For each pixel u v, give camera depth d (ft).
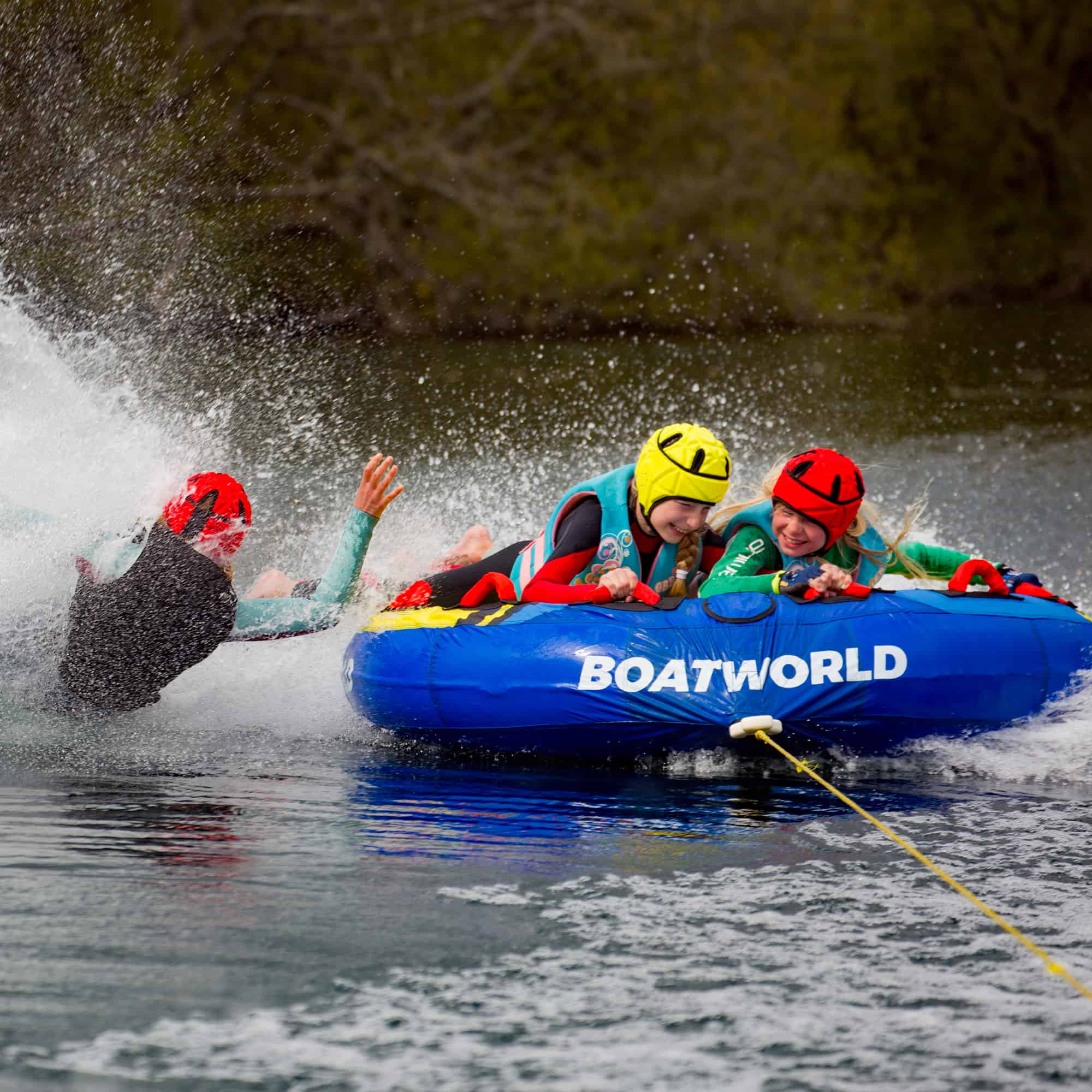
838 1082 31.32
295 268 286.05
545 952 37.55
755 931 38.96
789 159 345.72
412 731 60.34
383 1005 34.50
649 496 59.88
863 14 351.67
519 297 316.19
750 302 330.13
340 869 43.70
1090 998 35.17
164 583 61.16
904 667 55.52
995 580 60.59
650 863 44.47
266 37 302.25
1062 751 56.90
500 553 68.74
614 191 333.83
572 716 56.59
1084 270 361.71
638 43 339.57
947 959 37.35
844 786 54.13
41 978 35.53
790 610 57.11
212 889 41.81
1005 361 238.48
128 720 63.72
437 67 323.37
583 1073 31.58
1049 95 364.58
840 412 177.47
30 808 49.98
